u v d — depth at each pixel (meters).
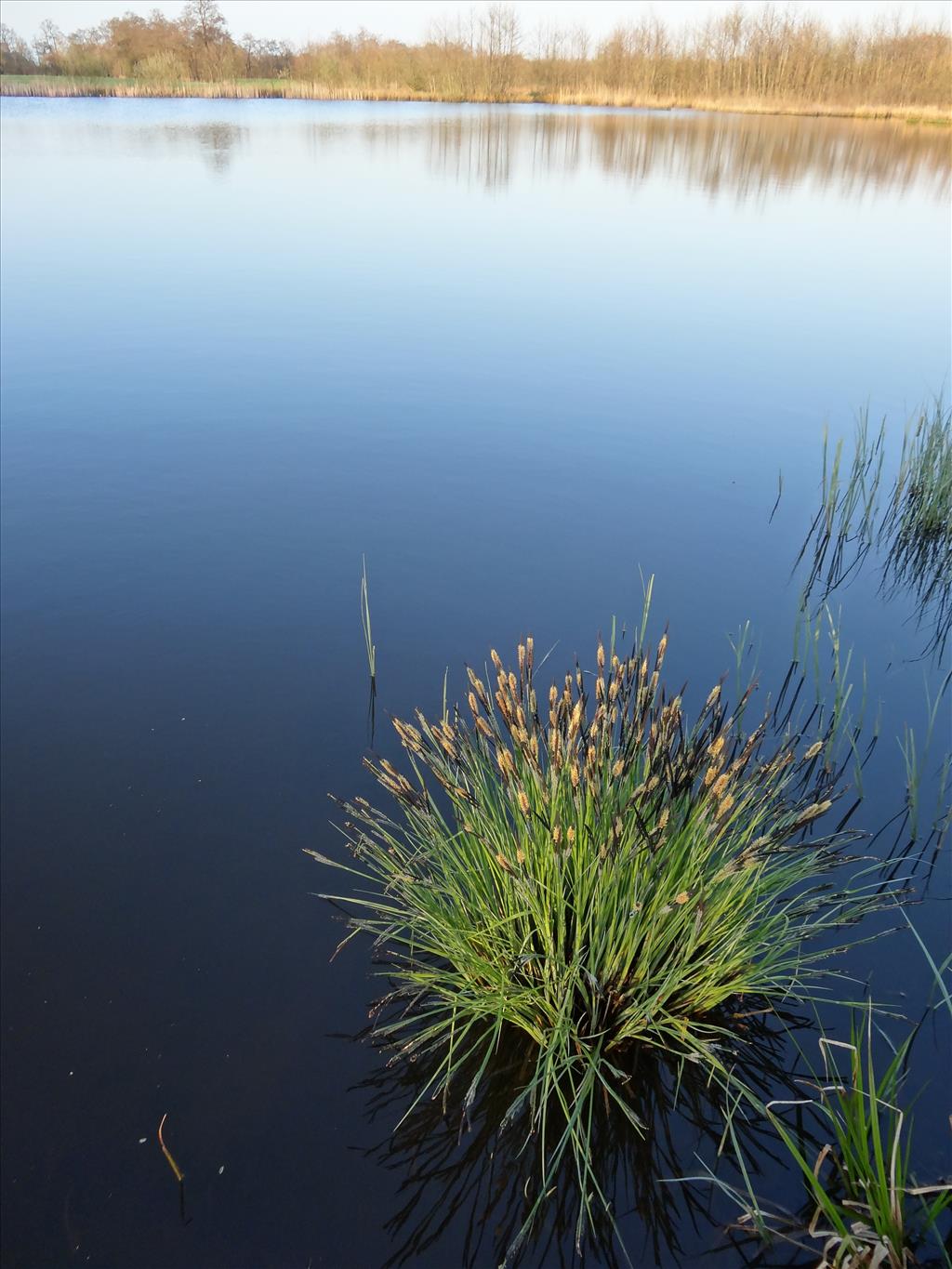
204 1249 1.83
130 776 3.19
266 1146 2.03
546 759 2.78
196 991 2.39
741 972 2.28
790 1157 1.98
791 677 3.88
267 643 4.03
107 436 6.35
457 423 6.71
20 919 2.60
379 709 3.58
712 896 2.21
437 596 4.46
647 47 40.03
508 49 42.06
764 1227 1.83
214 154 21.39
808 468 6.06
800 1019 2.30
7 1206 1.91
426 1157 2.00
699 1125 2.05
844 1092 2.04
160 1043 2.25
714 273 11.39
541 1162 2.00
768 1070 2.17
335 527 5.14
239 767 3.24
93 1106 2.11
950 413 5.93
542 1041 2.17
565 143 25.17
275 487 5.62
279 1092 2.14
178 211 14.64
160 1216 1.89
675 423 6.77
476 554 4.88
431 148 23.62
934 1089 2.11
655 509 5.45
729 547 5.03
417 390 7.33
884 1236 1.68
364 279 10.79
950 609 4.46
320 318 9.23
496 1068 2.21
